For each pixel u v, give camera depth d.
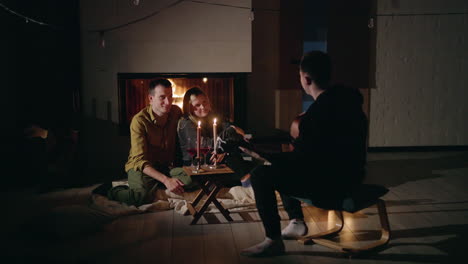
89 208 2.85
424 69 5.13
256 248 2.22
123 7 4.23
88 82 4.30
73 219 2.62
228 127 3.45
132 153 3.15
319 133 2.03
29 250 2.32
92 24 4.23
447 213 2.92
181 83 4.41
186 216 2.90
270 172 2.16
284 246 2.23
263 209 2.20
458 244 2.37
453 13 5.04
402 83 5.15
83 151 4.37
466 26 5.06
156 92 3.18
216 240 2.47
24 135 3.87
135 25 4.27
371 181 3.85
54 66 4.37
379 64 5.11
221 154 2.96
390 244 2.38
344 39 5.12
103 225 2.72
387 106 5.18
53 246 2.38
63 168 3.87
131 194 3.06
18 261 2.16
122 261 2.19
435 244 2.37
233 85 4.45
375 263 2.14
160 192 3.34
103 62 4.29
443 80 5.15
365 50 5.11
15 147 3.75
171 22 4.29
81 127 4.37
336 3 5.08
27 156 3.76
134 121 3.19
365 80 5.15
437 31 5.06
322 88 2.18
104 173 4.19
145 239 2.49
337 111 2.04
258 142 4.84
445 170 4.24
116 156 4.41
